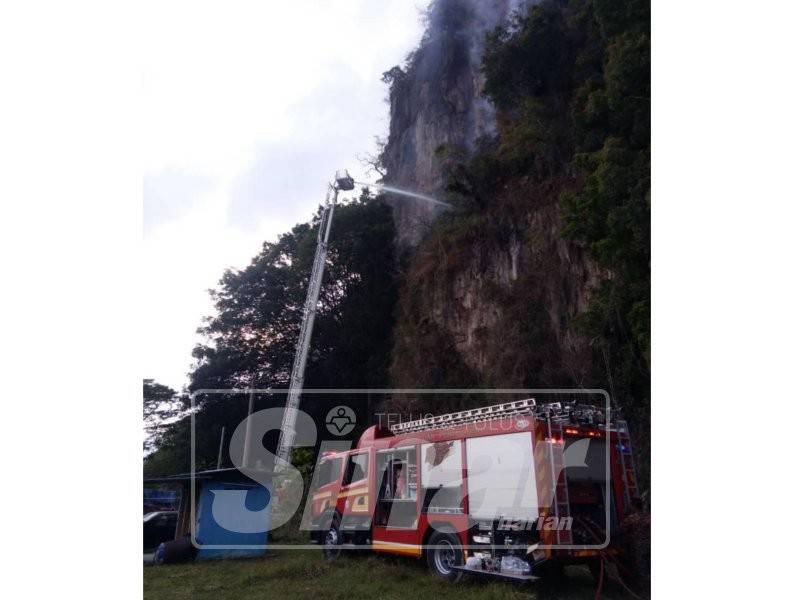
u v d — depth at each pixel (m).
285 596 8.36
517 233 22.11
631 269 12.74
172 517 15.22
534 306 19.66
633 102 12.70
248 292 32.59
